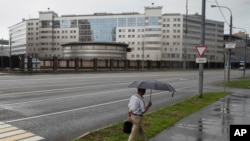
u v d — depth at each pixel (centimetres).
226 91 2639
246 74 7231
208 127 1053
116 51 9238
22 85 2641
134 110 759
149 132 947
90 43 8919
